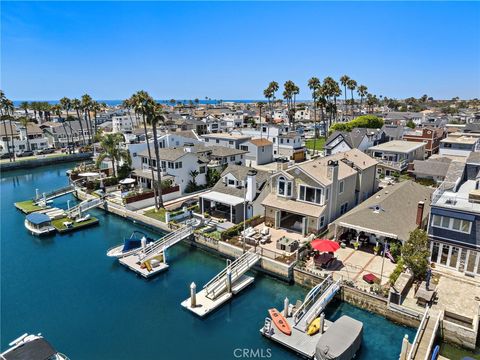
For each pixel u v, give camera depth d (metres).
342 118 161.00
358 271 29.30
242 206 41.47
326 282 27.14
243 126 140.50
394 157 67.25
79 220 45.84
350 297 26.53
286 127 94.31
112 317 26.00
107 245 39.69
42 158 90.69
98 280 31.61
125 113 172.50
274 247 34.09
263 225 40.16
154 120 45.38
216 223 40.97
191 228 38.84
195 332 24.16
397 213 33.47
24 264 34.88
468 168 37.16
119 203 50.84
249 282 29.81
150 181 56.19
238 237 36.22
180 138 71.88
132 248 36.69
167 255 36.75
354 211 34.97
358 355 21.16
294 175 37.72
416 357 19.73
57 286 30.56
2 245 39.62
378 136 83.12
